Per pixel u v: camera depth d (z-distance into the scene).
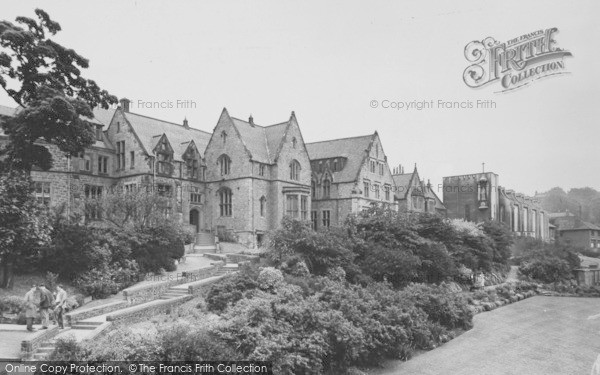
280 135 61.53
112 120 58.69
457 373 27.47
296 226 40.72
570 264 62.56
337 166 69.69
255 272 31.80
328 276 36.88
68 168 52.25
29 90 36.81
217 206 59.66
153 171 54.84
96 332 23.33
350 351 25.09
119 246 37.56
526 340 34.41
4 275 31.80
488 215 92.12
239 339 21.94
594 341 35.09
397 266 39.78
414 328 30.73
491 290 49.28
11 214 30.91
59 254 34.47
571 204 130.50
